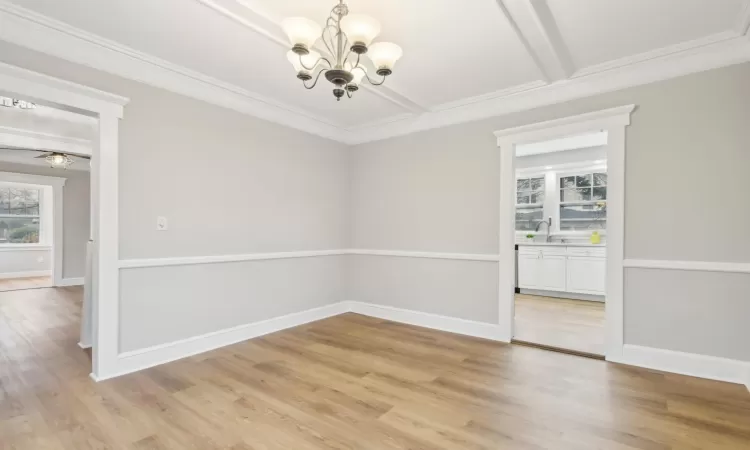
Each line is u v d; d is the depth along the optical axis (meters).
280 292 3.99
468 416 2.16
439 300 4.05
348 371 2.84
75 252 7.18
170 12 2.25
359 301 4.77
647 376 2.73
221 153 3.44
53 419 2.10
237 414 2.18
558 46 2.65
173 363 3.00
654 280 2.91
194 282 3.24
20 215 8.27
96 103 2.63
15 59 2.31
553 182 6.46
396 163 4.43
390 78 3.24
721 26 2.43
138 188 2.87
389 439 1.93
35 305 5.17
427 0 2.13
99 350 2.66
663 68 2.84
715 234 2.68
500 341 3.60
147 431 1.99
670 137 2.84
